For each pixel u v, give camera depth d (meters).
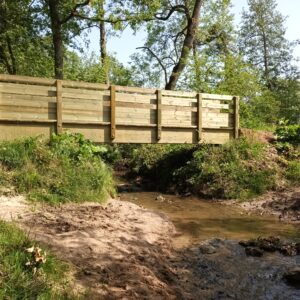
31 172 9.60
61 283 5.14
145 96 13.46
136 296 5.39
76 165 10.53
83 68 29.97
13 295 4.56
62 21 20.80
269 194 13.01
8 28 22.48
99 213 8.91
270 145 15.70
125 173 19.44
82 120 12.15
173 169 16.05
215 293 6.14
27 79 11.18
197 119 14.72
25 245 5.59
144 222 9.04
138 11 21.56
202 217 10.92
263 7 44.47
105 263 6.15
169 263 7.16
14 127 11.05
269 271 6.97
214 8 28.97
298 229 9.73
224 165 14.28
